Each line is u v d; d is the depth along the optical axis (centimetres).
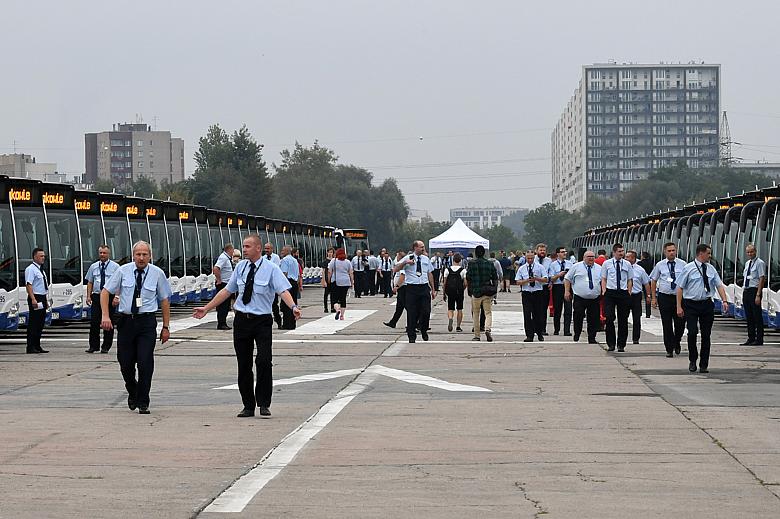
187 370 2909
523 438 1777
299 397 2330
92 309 3412
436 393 2391
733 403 2200
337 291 5138
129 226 5147
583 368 2925
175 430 1875
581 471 1502
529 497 1336
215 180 18738
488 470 1509
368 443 1731
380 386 2525
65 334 4241
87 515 1243
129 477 1465
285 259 4506
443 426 1908
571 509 1271
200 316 2053
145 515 1241
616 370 2866
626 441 1744
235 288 2058
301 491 1370
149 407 2180
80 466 1545
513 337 4097
